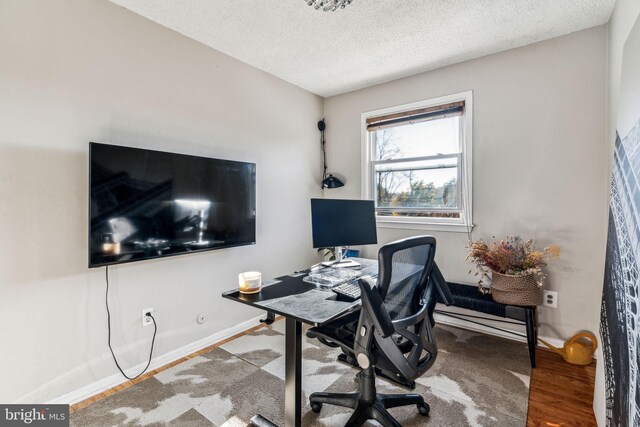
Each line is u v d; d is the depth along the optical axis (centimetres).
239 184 268
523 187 259
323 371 218
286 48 259
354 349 140
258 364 228
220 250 267
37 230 172
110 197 187
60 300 180
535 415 172
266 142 307
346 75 314
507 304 230
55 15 177
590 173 232
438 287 171
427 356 157
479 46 257
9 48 162
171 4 202
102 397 190
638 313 106
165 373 216
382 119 336
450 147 302
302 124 349
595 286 231
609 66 218
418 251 153
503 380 205
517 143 260
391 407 167
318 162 372
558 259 245
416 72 307
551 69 245
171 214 219
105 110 197
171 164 219
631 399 110
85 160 189
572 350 224
